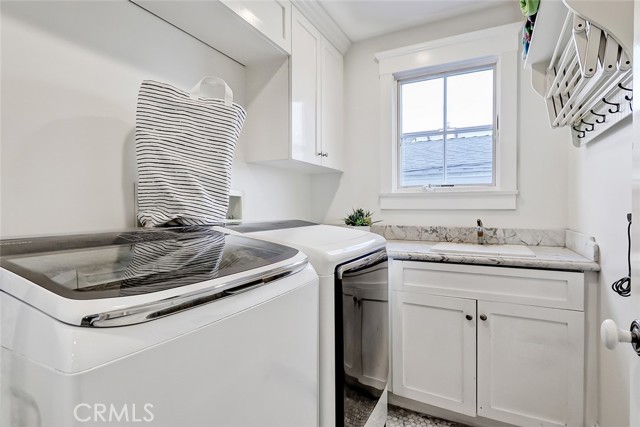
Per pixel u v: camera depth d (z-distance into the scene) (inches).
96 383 14.1
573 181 68.7
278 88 67.7
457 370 61.1
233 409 21.0
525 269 56.5
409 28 86.1
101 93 42.9
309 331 30.6
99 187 42.7
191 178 43.7
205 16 51.2
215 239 35.2
